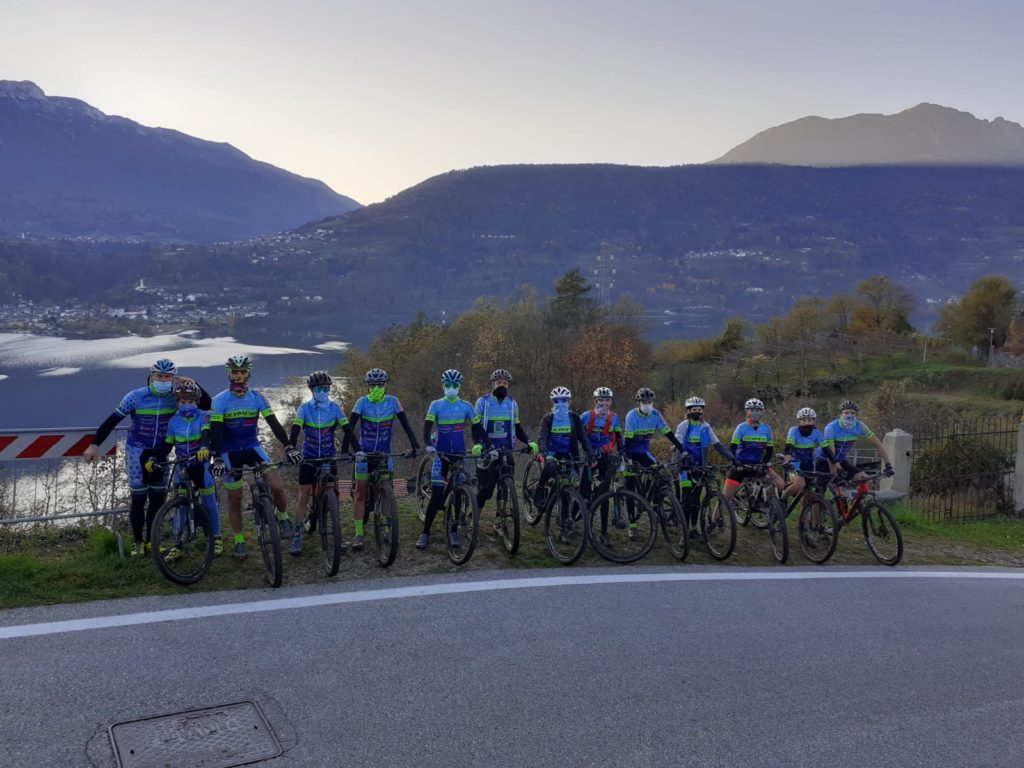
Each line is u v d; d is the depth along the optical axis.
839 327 72.88
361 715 3.68
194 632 4.53
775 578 6.39
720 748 3.57
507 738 3.54
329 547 5.82
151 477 5.84
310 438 6.44
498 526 6.95
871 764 3.51
